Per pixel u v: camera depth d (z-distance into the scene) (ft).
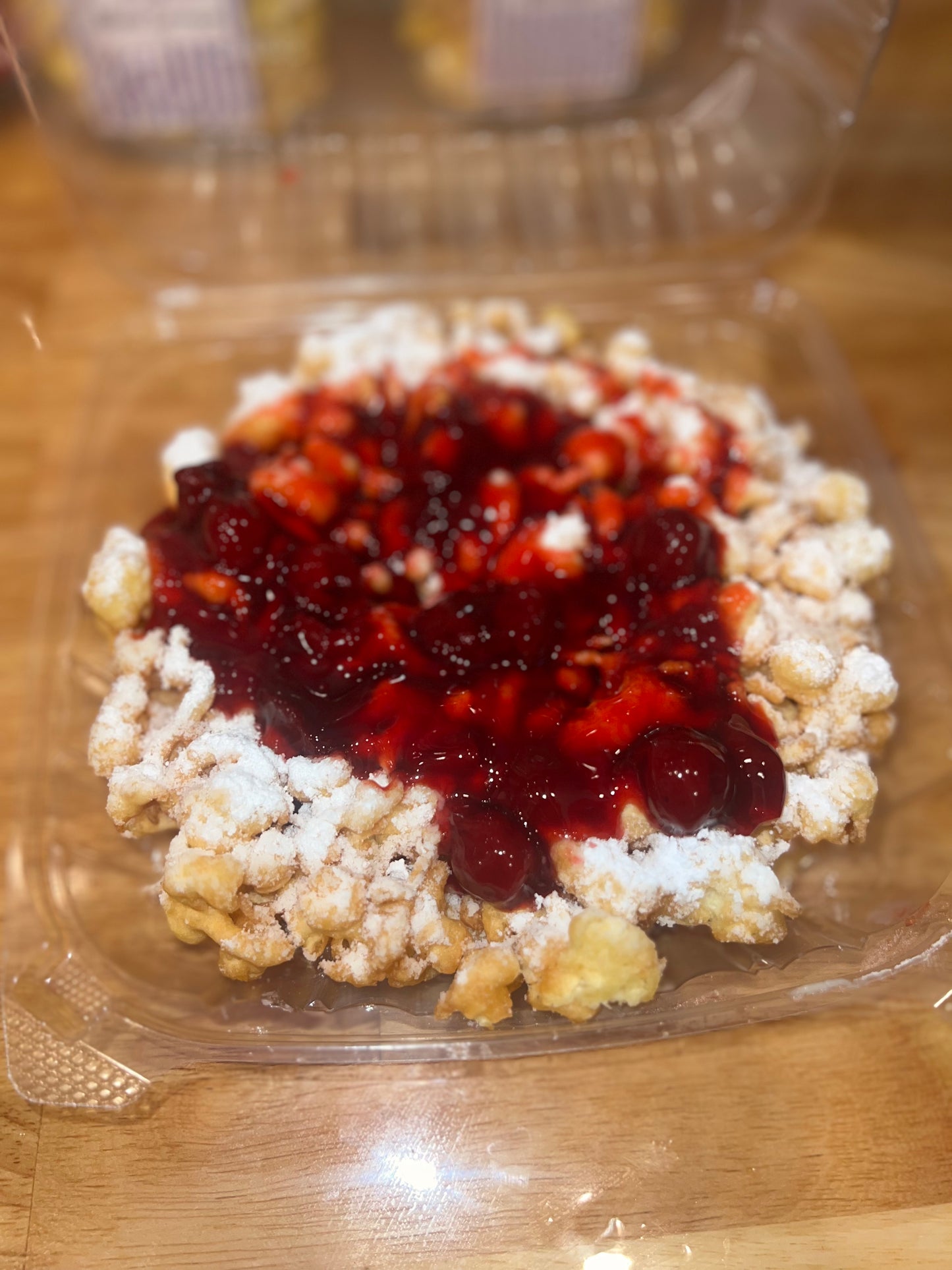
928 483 1.01
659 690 0.74
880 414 1.06
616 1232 0.65
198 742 0.73
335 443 0.95
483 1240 0.65
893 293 1.15
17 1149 0.68
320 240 1.13
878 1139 0.69
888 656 0.88
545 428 0.97
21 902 0.76
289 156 1.15
